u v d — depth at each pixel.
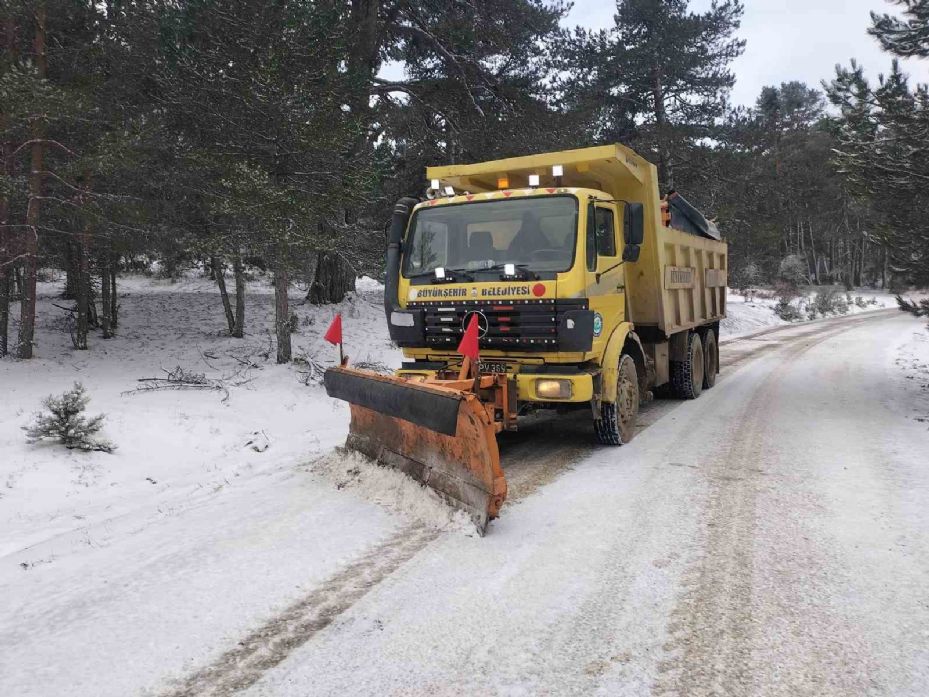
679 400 10.34
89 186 12.61
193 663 2.91
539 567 3.89
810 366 14.62
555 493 5.42
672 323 8.91
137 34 12.45
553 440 7.61
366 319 20.69
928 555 3.99
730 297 41.84
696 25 30.72
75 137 12.30
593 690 2.64
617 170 7.57
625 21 32.53
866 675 2.73
